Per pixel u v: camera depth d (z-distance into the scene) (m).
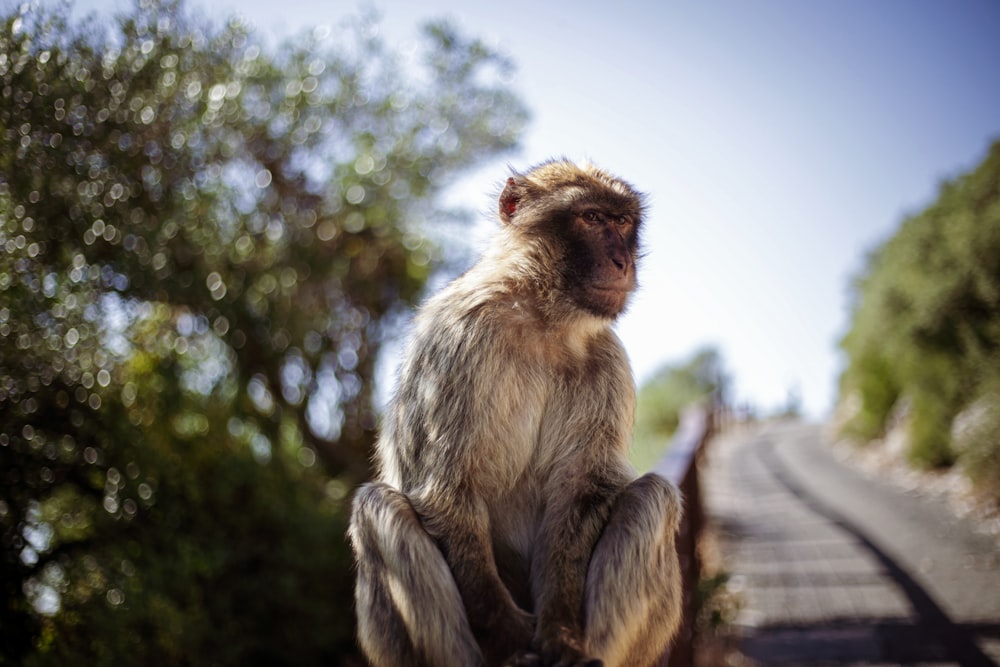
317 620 8.42
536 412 4.02
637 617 3.70
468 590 3.59
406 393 4.04
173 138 7.72
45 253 6.60
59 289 6.55
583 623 3.64
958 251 13.10
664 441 23.58
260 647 8.17
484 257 4.48
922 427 13.96
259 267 9.02
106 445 6.92
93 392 6.83
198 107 7.91
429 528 3.73
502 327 3.99
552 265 4.14
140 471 7.09
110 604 6.73
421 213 10.66
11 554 6.41
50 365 6.59
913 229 14.97
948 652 6.02
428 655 3.62
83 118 6.78
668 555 3.88
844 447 20.41
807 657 6.21
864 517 10.95
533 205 4.31
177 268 7.98
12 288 6.19
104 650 6.57
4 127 6.30
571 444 4.01
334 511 9.38
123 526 7.21
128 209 7.29
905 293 14.91
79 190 6.80
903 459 15.35
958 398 13.27
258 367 9.23
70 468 6.75
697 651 6.26
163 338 7.96
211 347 8.74
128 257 7.17
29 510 6.73
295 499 8.89
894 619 6.82
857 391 20.89
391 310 10.55
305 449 10.09
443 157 10.47
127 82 7.17
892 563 8.42
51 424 6.66
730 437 27.72
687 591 5.44
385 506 3.75
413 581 3.64
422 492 3.81
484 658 3.55
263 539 8.51
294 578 8.30
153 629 7.00
